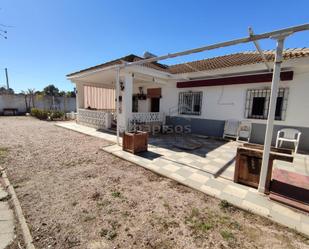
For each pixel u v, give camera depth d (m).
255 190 3.24
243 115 7.74
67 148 6.02
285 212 2.59
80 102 12.13
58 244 1.98
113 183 3.53
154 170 4.14
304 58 5.71
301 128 6.32
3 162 4.54
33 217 2.42
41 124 12.10
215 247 1.98
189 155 5.45
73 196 3.00
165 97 10.57
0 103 19.41
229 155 5.54
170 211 2.63
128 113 8.30
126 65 5.94
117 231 2.20
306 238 2.13
